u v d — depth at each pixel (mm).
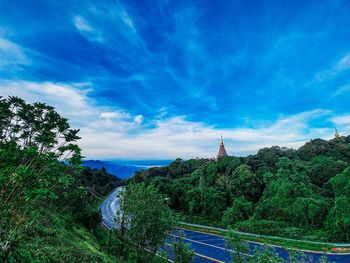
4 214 13578
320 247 48875
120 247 29625
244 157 104500
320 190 72562
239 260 22422
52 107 21906
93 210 54469
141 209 27359
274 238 55594
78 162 16828
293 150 108812
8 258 13391
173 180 102062
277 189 71938
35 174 13906
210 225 74438
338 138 116000
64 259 19625
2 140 20016
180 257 28672
